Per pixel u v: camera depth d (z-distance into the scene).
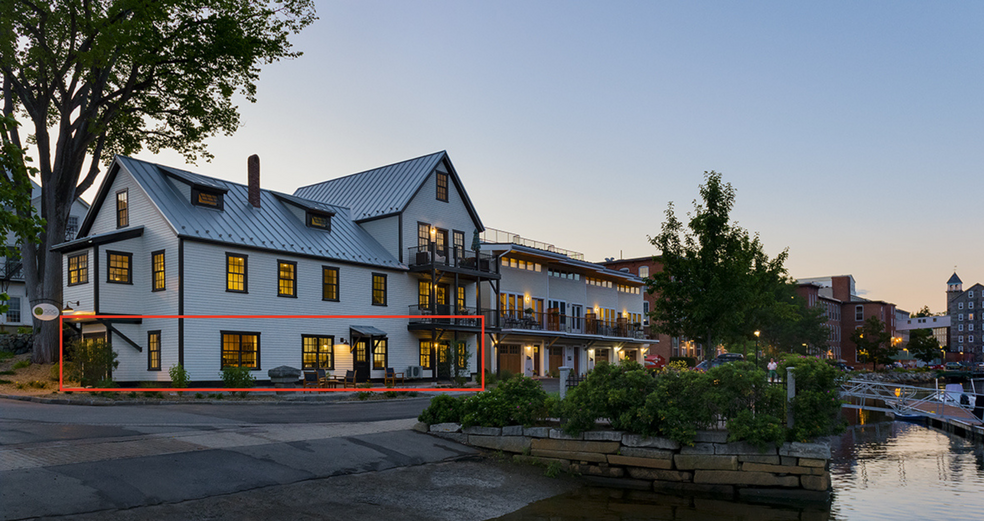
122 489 9.46
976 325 160.00
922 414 32.50
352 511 10.13
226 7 27.81
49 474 9.70
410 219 36.47
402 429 16.14
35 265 28.94
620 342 54.94
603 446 14.15
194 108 29.86
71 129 29.19
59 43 27.50
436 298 36.50
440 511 10.80
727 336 24.97
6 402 20.52
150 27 25.94
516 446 14.98
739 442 13.49
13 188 9.42
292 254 29.95
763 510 12.26
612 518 11.30
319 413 19.72
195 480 10.31
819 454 13.03
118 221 29.03
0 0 24.14
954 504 14.11
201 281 26.48
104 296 25.98
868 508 13.34
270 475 11.12
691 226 23.31
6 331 38.34
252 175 31.73
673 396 14.11
